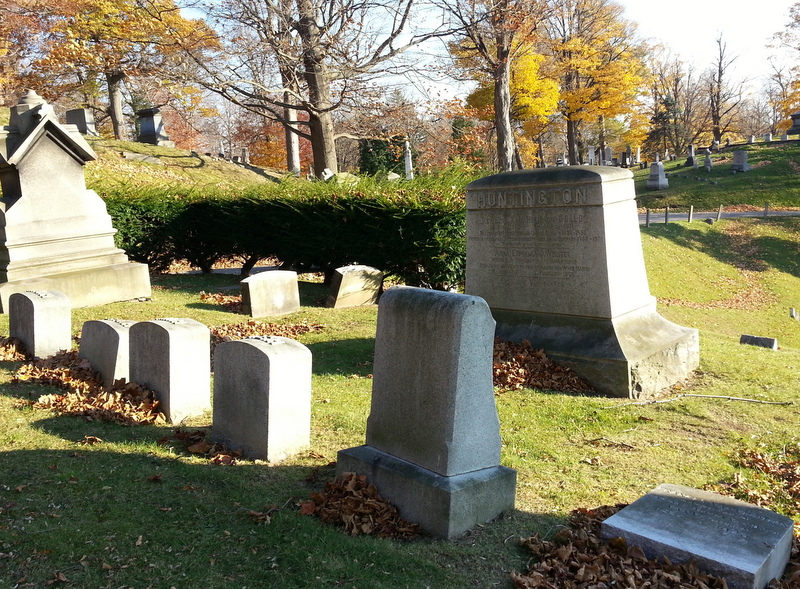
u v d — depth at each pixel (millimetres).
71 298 12586
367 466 4883
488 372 4664
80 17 33312
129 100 55094
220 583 3873
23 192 12234
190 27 29609
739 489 5793
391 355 4891
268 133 43969
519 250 9625
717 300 25375
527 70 42312
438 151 33844
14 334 9305
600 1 50406
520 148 55094
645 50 61031
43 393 7473
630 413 7848
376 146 41812
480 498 4602
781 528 4363
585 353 8859
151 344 7000
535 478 5805
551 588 3854
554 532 4648
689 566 3998
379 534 4469
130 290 13648
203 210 18797
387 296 4957
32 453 5727
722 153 57812
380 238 15797
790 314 23844
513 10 28375
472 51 33688
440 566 4102
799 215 34594
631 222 9352
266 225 17766
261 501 4926
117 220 17438
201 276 18281
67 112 37000
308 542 4324
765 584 4012
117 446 5949
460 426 4527
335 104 27125
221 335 11008
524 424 7391
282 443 5793
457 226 15188
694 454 6637
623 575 3971
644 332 9188
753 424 7512
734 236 32438
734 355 10742
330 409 7418
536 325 9539
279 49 25531
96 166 28438
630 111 54281
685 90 79375
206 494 5031
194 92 40562
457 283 15555
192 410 6965
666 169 54594
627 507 4688
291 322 12758
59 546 4199
